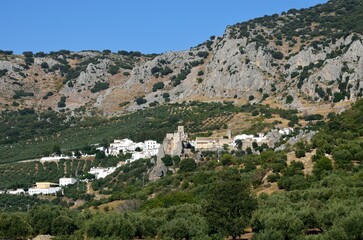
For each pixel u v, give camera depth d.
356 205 107.88
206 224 113.25
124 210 162.25
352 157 158.25
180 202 155.00
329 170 154.00
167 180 193.50
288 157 177.00
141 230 120.88
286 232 104.50
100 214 132.50
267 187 156.25
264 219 109.69
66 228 127.25
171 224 113.94
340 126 186.88
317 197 125.25
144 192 186.75
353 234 97.62
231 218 111.50
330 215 105.12
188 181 183.38
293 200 128.00
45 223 128.50
